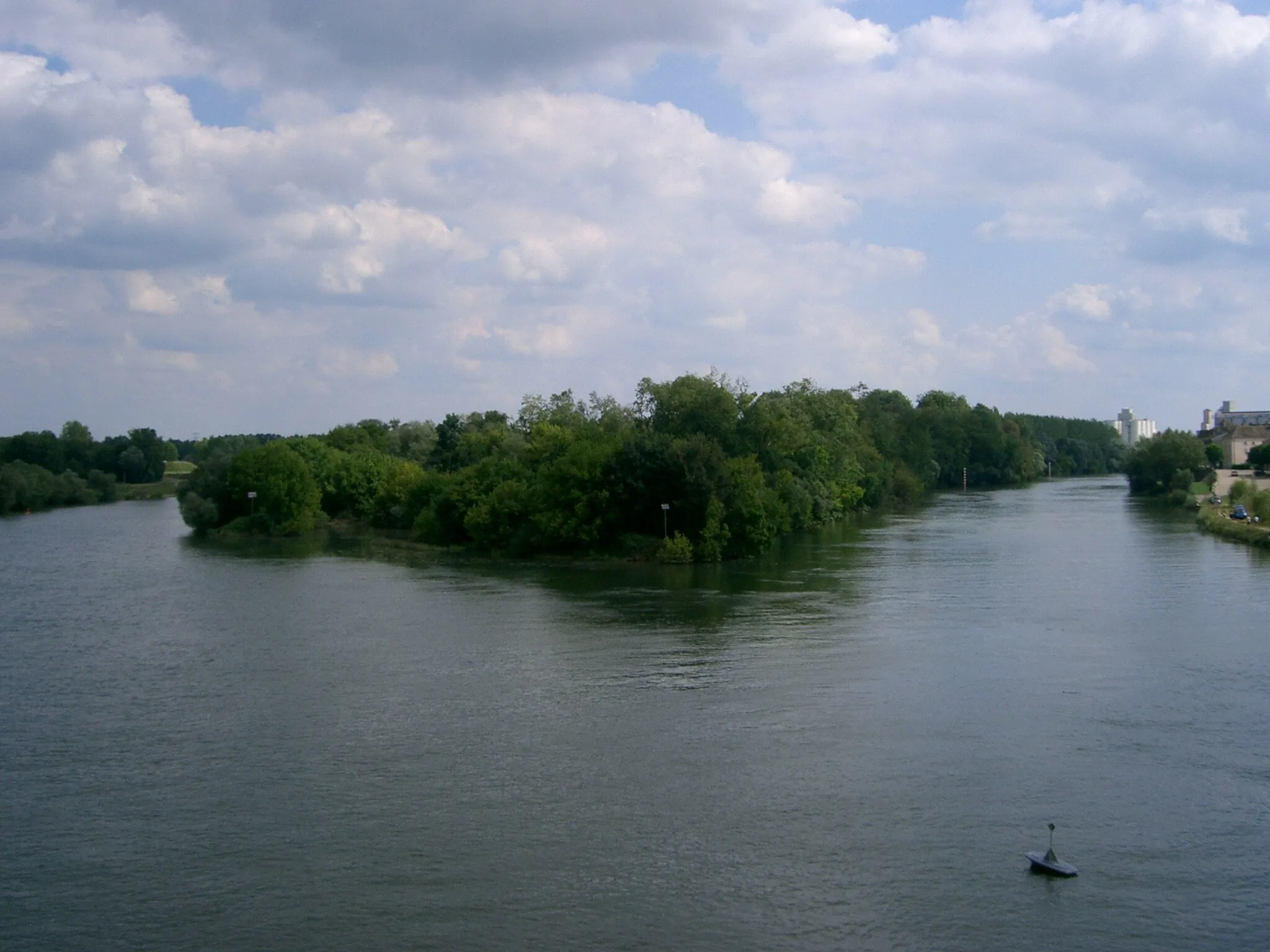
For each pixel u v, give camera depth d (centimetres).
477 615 7219
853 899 2947
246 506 14312
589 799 3672
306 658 5931
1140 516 15475
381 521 14475
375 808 3625
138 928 2845
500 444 15538
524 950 2712
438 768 4006
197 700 5031
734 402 13012
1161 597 7688
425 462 18825
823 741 4247
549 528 10469
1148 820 3447
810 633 6384
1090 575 8900
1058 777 3828
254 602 7988
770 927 2812
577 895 2988
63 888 3083
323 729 4516
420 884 3064
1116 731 4350
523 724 4544
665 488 10456
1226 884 3019
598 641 6250
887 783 3784
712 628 6581
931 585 8406
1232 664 5497
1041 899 2944
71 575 9688
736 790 3731
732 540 10462
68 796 3775
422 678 5391
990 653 5791
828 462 14925
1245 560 9831
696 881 3061
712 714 4644
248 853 3284
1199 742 4206
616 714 4669
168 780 3928
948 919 2845
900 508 17775
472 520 11169
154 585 8988
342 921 2866
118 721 4694
